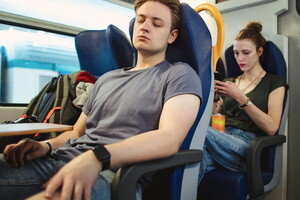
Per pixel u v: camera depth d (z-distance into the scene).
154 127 0.92
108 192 0.80
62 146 1.04
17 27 1.94
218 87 1.52
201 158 0.91
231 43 2.06
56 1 2.07
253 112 1.48
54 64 2.12
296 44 1.83
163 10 1.05
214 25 2.15
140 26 1.08
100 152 0.67
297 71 1.83
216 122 1.53
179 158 0.82
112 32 1.56
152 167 0.75
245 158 1.42
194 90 0.91
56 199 0.58
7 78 1.93
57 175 0.61
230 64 1.89
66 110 1.52
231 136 1.46
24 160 0.90
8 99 1.94
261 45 1.68
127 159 0.69
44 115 1.60
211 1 2.16
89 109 1.19
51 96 1.67
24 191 0.82
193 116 0.86
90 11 2.24
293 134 1.87
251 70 1.74
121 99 1.02
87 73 1.75
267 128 1.48
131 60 1.63
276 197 1.87
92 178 0.62
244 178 1.31
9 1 1.88
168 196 0.90
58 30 2.10
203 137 0.99
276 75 1.66
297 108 1.84
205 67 1.01
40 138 1.50
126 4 2.42
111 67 1.91
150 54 1.09
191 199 0.96
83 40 1.97
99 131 1.00
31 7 1.97
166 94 0.92
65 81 1.65
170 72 0.98
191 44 1.01
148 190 0.98
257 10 1.93
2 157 0.92
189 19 1.01
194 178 0.96
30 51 2.00
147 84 1.01
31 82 2.02
